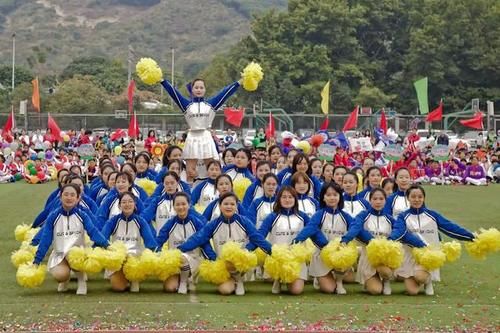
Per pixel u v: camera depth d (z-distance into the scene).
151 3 163.12
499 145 41.16
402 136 50.78
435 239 13.20
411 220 13.14
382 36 76.38
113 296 12.30
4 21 153.88
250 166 17.45
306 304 11.71
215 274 12.34
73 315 10.77
